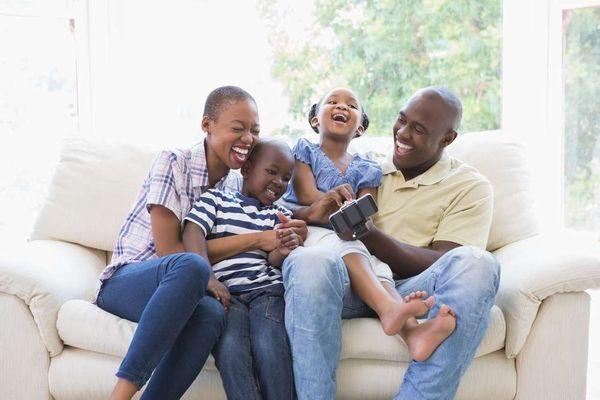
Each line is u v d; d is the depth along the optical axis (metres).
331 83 3.06
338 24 3.04
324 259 1.61
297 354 1.58
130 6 2.93
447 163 2.06
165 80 3.00
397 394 1.59
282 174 1.90
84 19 2.86
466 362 1.57
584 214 2.81
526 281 1.66
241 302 1.73
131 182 2.17
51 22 2.83
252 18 3.05
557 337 1.67
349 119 2.01
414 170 2.07
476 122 2.98
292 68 3.07
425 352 1.53
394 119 3.04
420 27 2.98
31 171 2.84
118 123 2.95
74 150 2.21
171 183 1.80
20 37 2.79
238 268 1.78
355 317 1.76
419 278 1.74
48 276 1.74
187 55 3.01
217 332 1.60
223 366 1.58
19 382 1.70
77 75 2.88
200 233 1.77
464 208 1.96
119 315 1.74
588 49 2.75
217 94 1.87
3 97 2.78
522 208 2.13
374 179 2.02
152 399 1.56
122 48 2.94
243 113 1.84
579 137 2.80
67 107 2.88
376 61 3.02
